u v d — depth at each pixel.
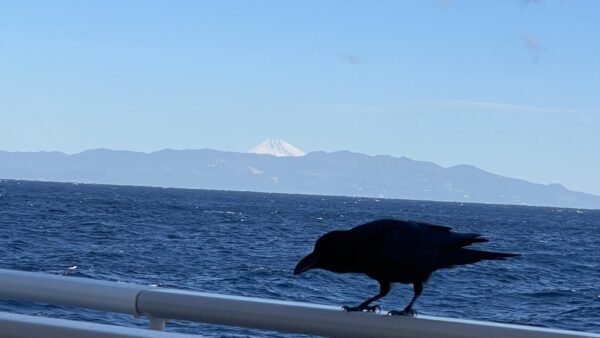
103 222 47.84
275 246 34.91
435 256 3.54
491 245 46.59
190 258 26.97
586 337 2.56
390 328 2.84
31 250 26.95
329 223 64.50
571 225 95.00
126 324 10.05
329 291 18.23
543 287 22.17
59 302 3.19
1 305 11.25
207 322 3.09
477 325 2.73
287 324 2.96
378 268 3.55
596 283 24.00
